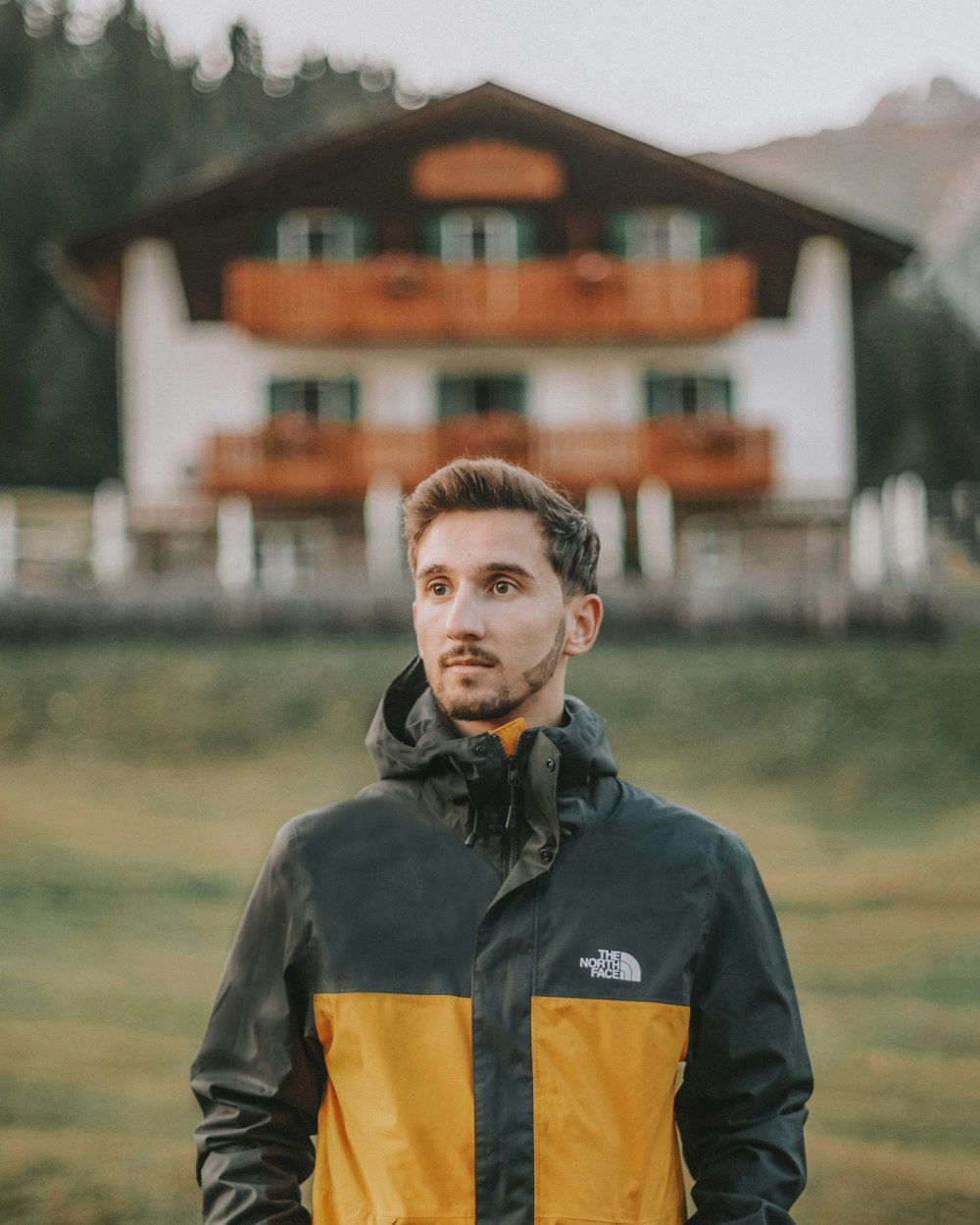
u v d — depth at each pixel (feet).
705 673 47.60
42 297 174.91
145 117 212.84
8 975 23.98
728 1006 6.35
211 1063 6.47
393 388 75.15
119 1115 17.65
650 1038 6.07
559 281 72.69
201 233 74.08
